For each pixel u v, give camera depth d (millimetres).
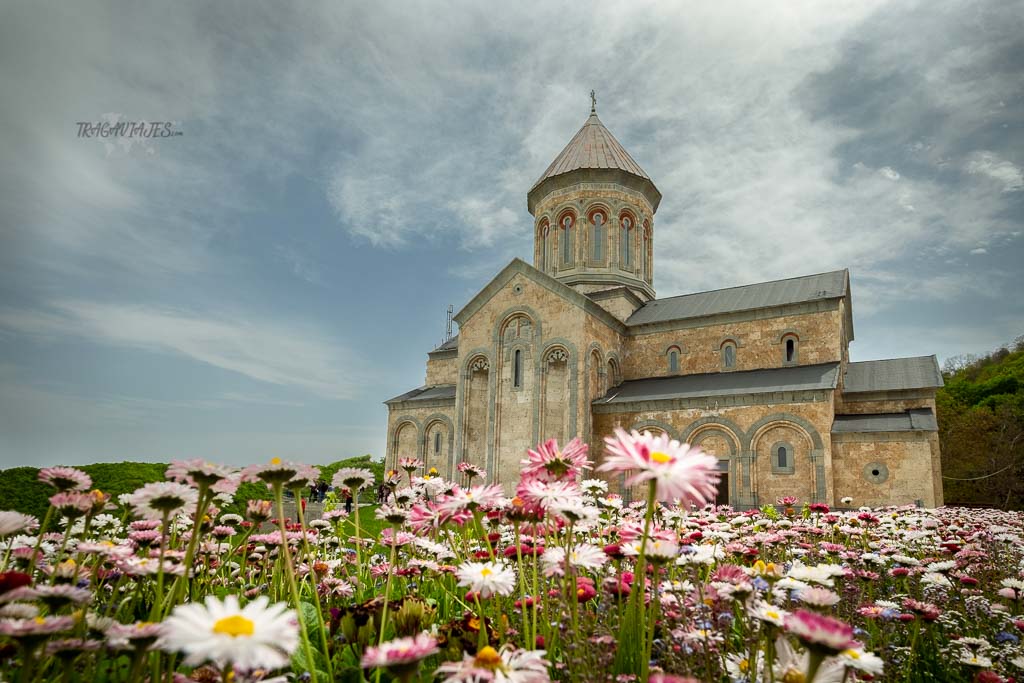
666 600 3732
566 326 34094
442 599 4762
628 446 2668
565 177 41906
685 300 39781
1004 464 41188
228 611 1849
